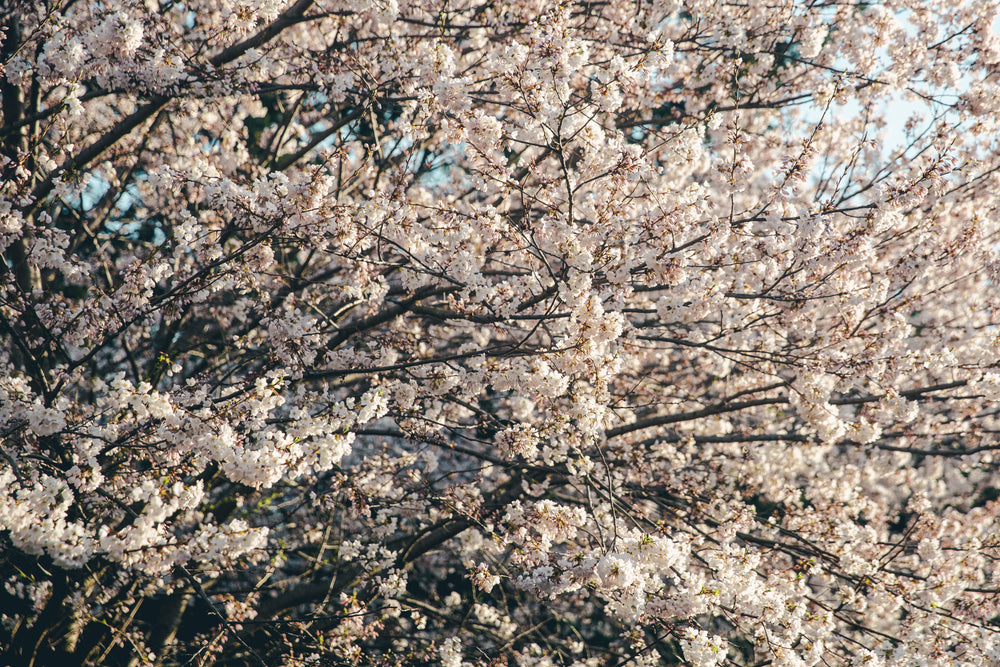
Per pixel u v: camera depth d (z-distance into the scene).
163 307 6.09
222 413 4.71
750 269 6.43
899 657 5.95
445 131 5.85
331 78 7.11
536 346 6.59
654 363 10.64
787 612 5.65
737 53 8.48
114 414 5.61
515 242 6.29
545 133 5.87
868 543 8.01
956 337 8.86
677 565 5.22
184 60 6.58
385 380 6.81
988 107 8.19
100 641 7.28
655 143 9.27
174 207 9.43
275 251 8.22
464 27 8.38
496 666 8.31
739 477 8.80
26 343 6.12
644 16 8.16
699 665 5.06
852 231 6.04
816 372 6.39
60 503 4.12
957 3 8.91
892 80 8.50
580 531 6.65
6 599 7.99
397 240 6.29
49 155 6.75
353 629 7.79
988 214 8.68
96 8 6.97
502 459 7.10
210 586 8.61
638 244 5.91
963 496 12.24
